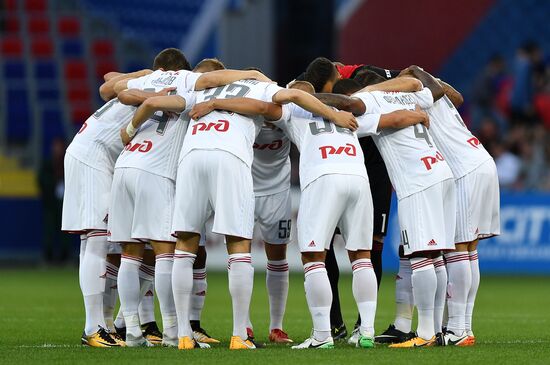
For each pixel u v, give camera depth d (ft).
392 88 98.99
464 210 100.63
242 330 94.27
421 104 99.81
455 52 281.33
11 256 252.01
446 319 106.52
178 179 94.79
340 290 188.65
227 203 92.79
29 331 115.65
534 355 89.25
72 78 292.81
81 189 99.81
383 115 96.43
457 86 282.36
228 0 305.32
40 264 253.65
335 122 95.30
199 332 106.01
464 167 101.04
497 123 271.90
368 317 95.14
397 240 227.61
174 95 96.58
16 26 301.22
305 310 149.07
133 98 97.35
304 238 93.40
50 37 299.79
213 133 94.07
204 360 83.82
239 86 96.43
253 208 94.32
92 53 300.81
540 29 282.97
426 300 96.58
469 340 99.04
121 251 104.06
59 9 310.04
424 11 276.62
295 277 221.05
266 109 95.09
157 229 96.43
